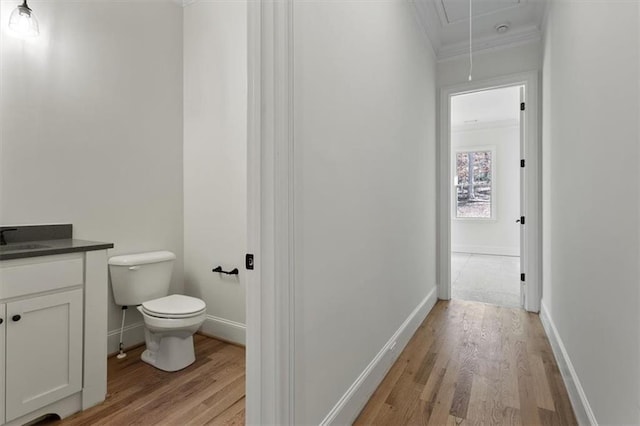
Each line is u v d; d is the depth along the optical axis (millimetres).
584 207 1608
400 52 2363
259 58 1125
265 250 1124
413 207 2727
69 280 1650
